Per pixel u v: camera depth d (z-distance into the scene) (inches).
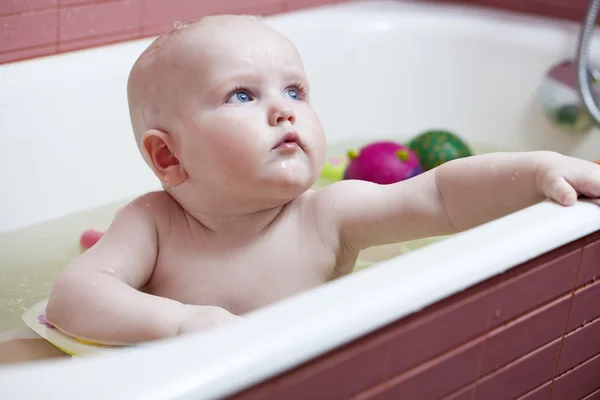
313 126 44.0
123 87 69.5
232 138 42.7
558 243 42.6
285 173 42.7
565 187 44.1
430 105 87.0
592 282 48.1
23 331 47.9
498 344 43.1
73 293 42.1
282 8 86.0
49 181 65.4
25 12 67.4
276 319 33.7
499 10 90.7
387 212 46.9
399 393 38.4
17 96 63.2
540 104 81.7
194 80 43.7
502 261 40.0
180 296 45.4
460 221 46.7
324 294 35.6
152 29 76.5
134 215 45.8
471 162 46.3
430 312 38.2
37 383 29.5
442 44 86.3
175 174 45.2
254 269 45.6
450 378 40.9
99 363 30.7
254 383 31.6
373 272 37.5
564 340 48.1
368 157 67.9
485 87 85.0
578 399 52.1
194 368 30.7
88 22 71.7
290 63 44.7
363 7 88.3
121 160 69.8
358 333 34.5
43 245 62.0
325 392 34.8
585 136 79.6
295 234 46.9
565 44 81.7
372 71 85.2
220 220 45.8
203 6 79.8
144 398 29.2
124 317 40.7
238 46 43.8
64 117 66.0
